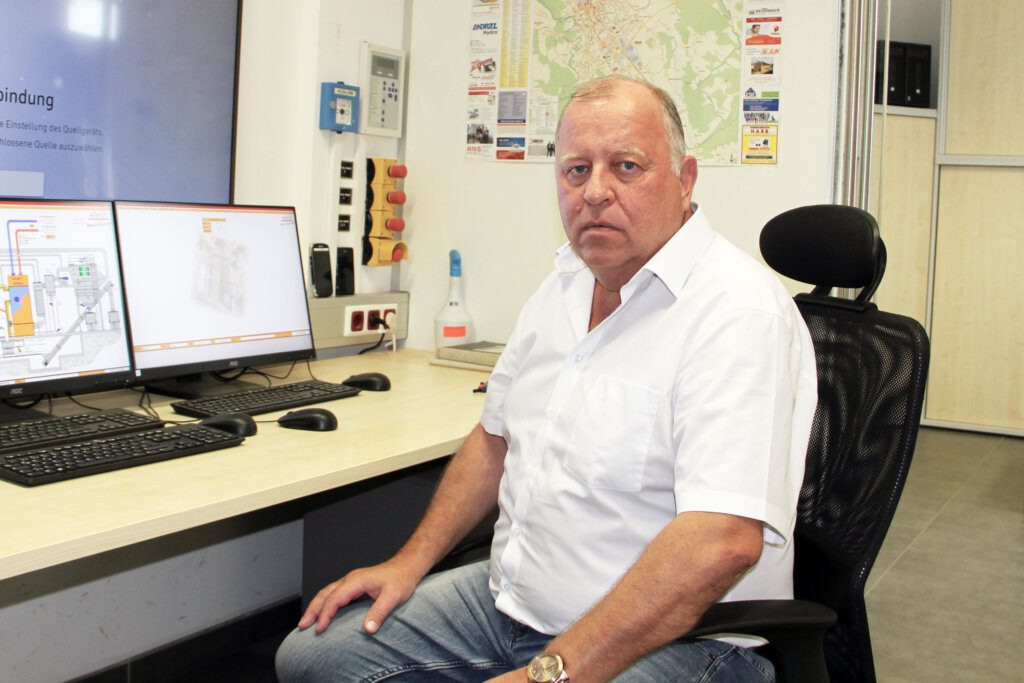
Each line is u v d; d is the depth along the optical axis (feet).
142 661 7.73
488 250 9.14
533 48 8.73
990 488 14.65
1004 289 17.22
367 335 9.14
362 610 5.18
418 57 9.32
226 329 7.11
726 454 4.10
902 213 17.46
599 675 3.94
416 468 7.33
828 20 7.55
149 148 7.47
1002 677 8.70
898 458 4.53
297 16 8.46
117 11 7.14
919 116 17.17
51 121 6.83
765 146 7.86
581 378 4.86
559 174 4.83
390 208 9.21
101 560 7.35
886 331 4.82
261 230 7.44
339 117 8.54
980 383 17.71
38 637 7.01
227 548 8.36
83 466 4.88
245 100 8.14
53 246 5.99
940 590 10.73
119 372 6.32
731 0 7.86
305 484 5.02
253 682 8.02
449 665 4.89
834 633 4.67
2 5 6.48
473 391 7.60
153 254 6.63
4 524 4.11
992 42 16.69
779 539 4.26
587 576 4.62
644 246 4.67
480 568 5.51
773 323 4.37
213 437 5.58
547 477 4.85
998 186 16.98
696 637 3.96
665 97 4.78
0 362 5.67
